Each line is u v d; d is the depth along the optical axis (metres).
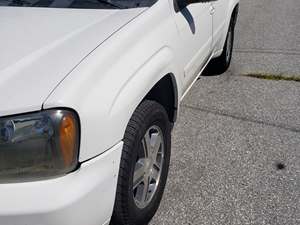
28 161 1.73
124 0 2.69
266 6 8.55
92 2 2.69
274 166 3.18
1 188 1.71
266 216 2.66
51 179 1.74
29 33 2.25
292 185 2.95
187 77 3.14
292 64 5.29
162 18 2.60
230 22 4.73
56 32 2.25
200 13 3.26
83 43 2.10
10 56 2.00
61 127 1.73
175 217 2.68
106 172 1.92
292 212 2.69
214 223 2.61
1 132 1.70
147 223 2.63
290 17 7.56
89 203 1.83
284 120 3.88
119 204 2.19
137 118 2.23
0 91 1.76
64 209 1.71
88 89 1.86
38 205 1.68
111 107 1.93
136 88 2.12
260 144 3.48
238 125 3.80
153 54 2.38
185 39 2.91
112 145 1.94
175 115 3.02
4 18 2.50
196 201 2.81
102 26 2.30
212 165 3.21
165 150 2.71
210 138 3.59
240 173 3.10
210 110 4.09
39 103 1.71
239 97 4.38
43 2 2.75
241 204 2.77
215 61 4.86
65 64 1.92
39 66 1.91
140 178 2.42
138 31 2.32
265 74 5.00
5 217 1.68
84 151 1.81
